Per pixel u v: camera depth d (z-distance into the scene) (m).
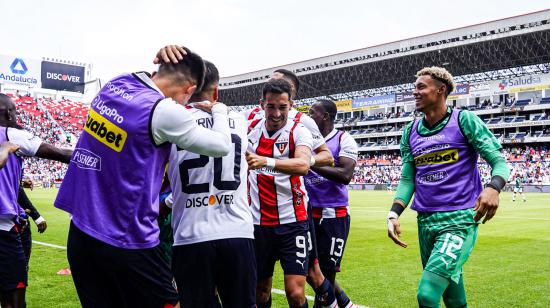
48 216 16.45
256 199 4.00
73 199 2.57
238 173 3.11
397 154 63.97
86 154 2.57
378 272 7.07
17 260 3.86
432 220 3.67
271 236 3.97
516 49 50.34
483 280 6.50
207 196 3.00
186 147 2.52
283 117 3.89
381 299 5.50
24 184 5.52
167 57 2.67
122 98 2.53
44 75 69.94
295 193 3.98
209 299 3.00
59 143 58.59
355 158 5.05
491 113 56.12
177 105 2.50
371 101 61.06
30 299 5.44
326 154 4.44
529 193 42.12
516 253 8.87
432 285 3.34
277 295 5.71
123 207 2.47
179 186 3.06
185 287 3.01
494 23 48.81
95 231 2.47
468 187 3.62
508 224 14.34
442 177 3.65
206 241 2.95
